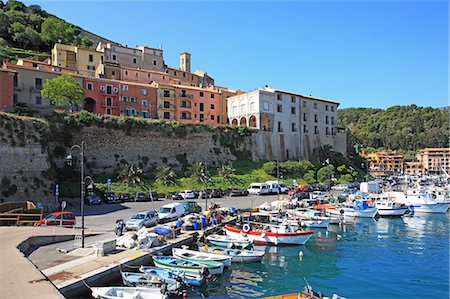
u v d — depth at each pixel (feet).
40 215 108.47
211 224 121.19
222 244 97.60
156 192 198.08
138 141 229.25
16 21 388.16
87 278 58.54
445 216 168.14
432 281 73.46
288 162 282.97
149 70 333.83
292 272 79.56
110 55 331.16
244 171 262.67
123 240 83.46
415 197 184.55
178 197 191.42
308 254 95.50
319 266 84.23
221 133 271.08
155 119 245.24
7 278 48.29
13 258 60.85
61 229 100.07
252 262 86.33
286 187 238.48
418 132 643.45
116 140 220.02
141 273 65.67
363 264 85.97
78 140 205.57
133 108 262.06
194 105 296.30
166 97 279.49
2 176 132.77
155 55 363.76
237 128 280.92
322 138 344.08
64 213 110.73
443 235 121.60
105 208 154.92
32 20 404.36
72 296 55.21
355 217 161.27
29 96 214.48
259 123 292.81
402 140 621.72
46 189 150.10
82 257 72.64
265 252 97.40
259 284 71.15
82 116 207.82
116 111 254.27
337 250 99.91
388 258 91.25
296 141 319.27
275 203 164.76
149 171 226.38
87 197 169.27
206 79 417.69
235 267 82.84
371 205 171.53
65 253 75.92
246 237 107.04
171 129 245.45
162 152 239.09
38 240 84.58
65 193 176.55
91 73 312.91
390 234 123.65
